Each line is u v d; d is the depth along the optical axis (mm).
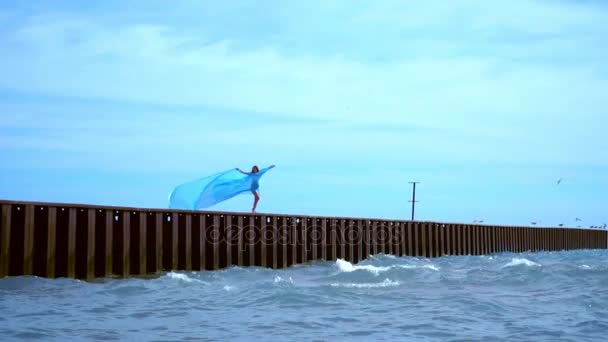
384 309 12258
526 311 12164
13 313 11750
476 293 14602
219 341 9383
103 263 17734
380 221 28594
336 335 9898
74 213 17234
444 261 28078
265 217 22281
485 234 39094
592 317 11484
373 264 25125
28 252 16375
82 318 11242
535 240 47031
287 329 10312
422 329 10375
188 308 12367
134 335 9734
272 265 22344
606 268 19828
